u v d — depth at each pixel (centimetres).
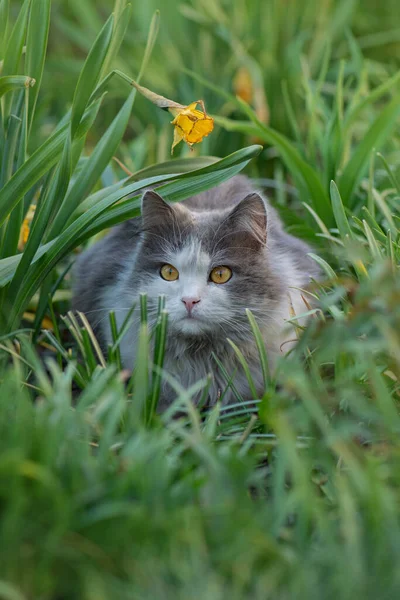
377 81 716
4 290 411
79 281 495
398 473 281
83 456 285
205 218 439
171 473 295
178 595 246
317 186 525
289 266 452
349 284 352
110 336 452
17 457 257
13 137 416
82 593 251
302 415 313
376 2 802
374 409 320
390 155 578
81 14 773
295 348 370
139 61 713
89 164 433
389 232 398
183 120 393
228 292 418
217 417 341
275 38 713
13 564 249
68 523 257
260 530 262
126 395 367
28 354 356
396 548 255
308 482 290
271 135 536
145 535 260
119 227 502
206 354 431
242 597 252
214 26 719
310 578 250
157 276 429
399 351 306
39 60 414
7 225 426
